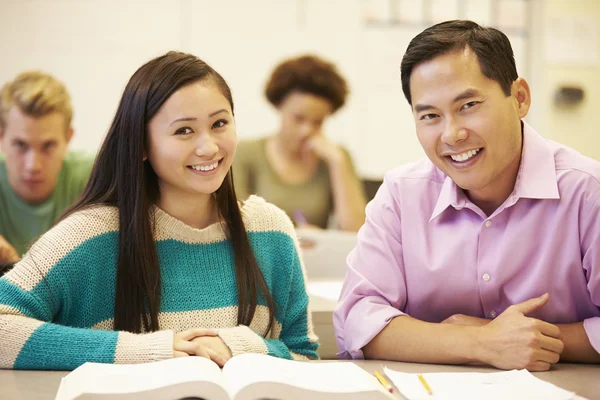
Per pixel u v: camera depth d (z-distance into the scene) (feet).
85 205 5.43
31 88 13.52
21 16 13.67
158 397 3.67
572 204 5.21
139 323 5.20
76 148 14.01
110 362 4.60
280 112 14.71
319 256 13.08
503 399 3.93
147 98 5.12
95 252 5.23
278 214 5.91
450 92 4.84
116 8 14.06
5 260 13.43
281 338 5.77
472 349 4.89
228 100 5.35
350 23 14.85
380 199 5.87
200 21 14.39
